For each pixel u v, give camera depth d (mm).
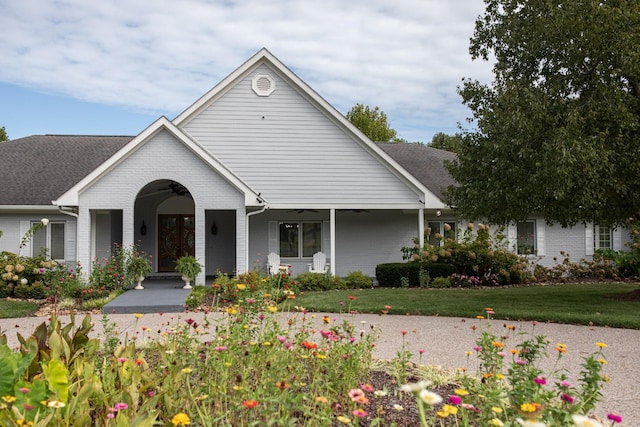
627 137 11602
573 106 11742
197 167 16297
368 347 5621
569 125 11102
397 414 4594
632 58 11125
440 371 6172
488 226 18953
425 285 17750
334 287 17172
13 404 3475
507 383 5227
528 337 9180
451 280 17938
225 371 4305
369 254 20609
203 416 3756
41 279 15852
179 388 4281
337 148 19047
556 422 3371
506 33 13102
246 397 4023
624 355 7895
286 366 4617
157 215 21031
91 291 14562
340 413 4422
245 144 18812
